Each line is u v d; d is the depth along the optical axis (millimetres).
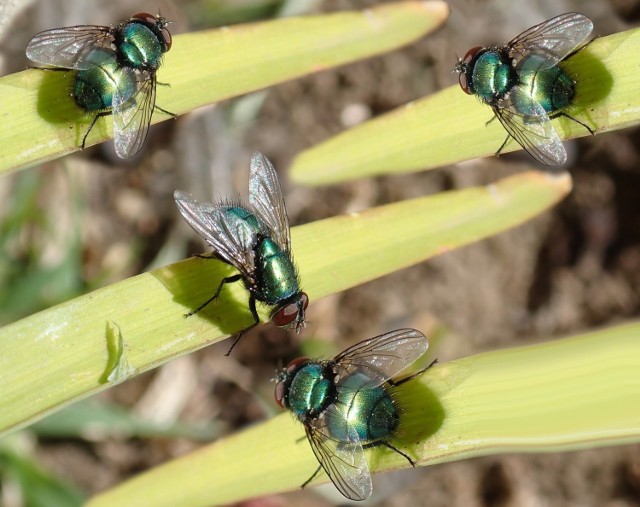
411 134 157
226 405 192
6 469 178
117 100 152
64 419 178
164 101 153
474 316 197
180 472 149
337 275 150
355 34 157
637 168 198
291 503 182
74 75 151
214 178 192
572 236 199
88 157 195
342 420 148
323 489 183
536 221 199
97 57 152
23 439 181
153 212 196
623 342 143
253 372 192
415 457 146
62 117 150
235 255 151
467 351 196
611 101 154
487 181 199
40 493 176
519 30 199
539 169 199
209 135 192
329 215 200
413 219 152
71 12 188
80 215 188
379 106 204
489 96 156
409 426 146
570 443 142
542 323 197
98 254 195
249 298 150
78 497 177
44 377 142
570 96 155
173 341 146
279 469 149
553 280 198
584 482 190
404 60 203
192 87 153
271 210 156
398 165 156
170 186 196
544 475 191
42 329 143
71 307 143
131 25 154
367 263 151
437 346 195
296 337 193
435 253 152
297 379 151
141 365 144
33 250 188
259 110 202
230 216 153
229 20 196
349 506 184
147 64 152
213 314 148
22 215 184
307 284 150
